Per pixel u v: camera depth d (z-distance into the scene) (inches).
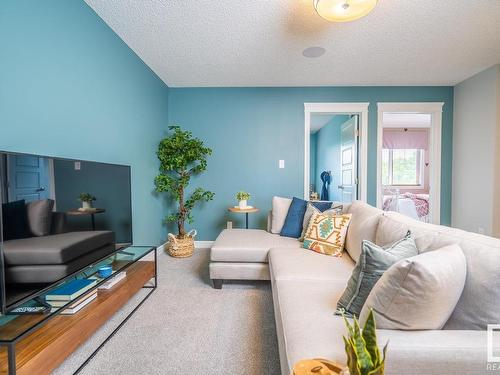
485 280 34.6
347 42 99.5
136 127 111.3
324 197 229.8
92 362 56.2
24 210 45.6
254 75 132.9
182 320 72.7
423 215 210.5
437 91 146.4
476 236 41.8
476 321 34.4
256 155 151.2
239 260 91.1
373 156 149.3
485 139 126.7
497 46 103.3
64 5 70.1
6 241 42.2
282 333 43.1
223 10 81.0
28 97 59.5
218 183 152.1
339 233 82.0
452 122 147.1
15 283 43.7
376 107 147.9
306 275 63.7
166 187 127.1
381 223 64.4
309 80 139.5
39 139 62.5
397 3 77.0
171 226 149.5
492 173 123.6
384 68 124.0
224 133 151.1
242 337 65.0
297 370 28.4
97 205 66.4
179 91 150.4
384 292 35.0
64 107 70.4
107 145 90.4
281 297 52.9
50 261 51.1
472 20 85.6
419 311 32.8
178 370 54.2
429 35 94.7
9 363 39.0
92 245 64.1
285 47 103.7
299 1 76.9
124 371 53.8
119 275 75.8
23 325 47.3
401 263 33.4
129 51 104.3
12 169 43.4
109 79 91.0
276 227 111.7
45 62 64.1
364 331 26.7
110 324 70.6
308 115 149.2
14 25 56.0
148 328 68.8
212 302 83.0
